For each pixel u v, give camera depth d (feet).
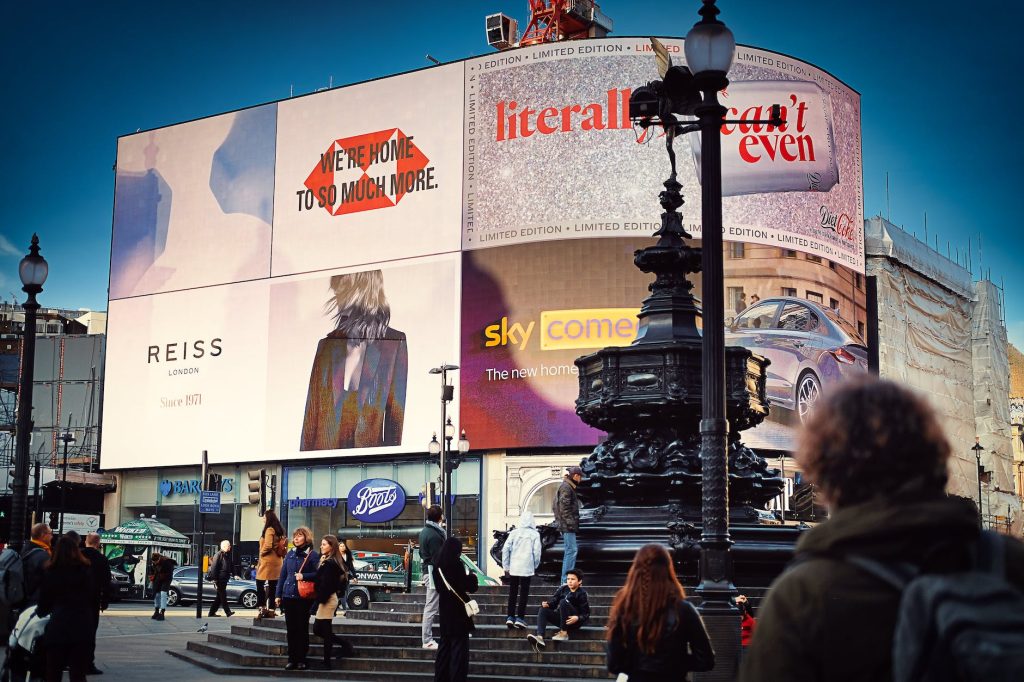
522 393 183.52
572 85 189.98
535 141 190.49
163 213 222.28
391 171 201.46
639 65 188.75
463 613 40.24
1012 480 247.91
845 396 8.48
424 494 155.74
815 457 8.43
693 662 21.94
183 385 214.90
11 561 41.42
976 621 6.98
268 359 207.72
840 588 7.75
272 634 62.54
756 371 61.11
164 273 220.23
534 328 184.75
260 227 212.64
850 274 194.90
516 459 185.06
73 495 216.95
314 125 210.38
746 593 54.03
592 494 60.59
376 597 118.62
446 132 197.77
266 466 207.72
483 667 49.70
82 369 243.81
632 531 57.36
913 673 7.19
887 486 8.13
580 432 179.73
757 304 184.96
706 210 32.83
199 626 93.71
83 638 34.81
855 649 7.63
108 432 220.23
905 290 213.66
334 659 54.19
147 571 155.22
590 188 186.50
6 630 52.42
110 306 223.92
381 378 195.83
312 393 201.87
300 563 53.78
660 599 21.88
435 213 196.34
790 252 188.24
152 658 63.46
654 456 58.95
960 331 235.81
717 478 30.94
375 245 200.54
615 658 22.24
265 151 214.48
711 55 33.63
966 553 7.50
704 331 31.91
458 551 40.55
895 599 7.61
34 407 243.19
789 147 191.21
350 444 196.75
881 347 204.23
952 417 227.61
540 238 187.32
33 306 62.69
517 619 52.01
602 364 59.93
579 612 50.29
